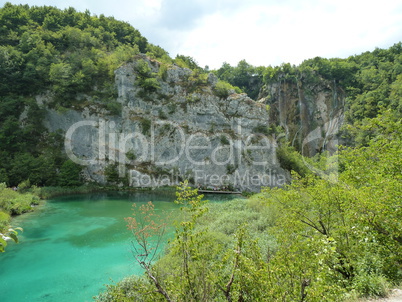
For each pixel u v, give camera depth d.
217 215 27.81
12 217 28.94
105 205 36.28
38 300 13.88
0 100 49.88
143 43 91.81
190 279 6.43
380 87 75.00
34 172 44.22
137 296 8.33
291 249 6.69
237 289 6.39
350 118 77.69
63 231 24.88
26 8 78.44
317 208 12.55
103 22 87.38
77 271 17.03
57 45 65.69
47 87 53.94
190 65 94.44
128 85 58.72
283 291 5.87
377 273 9.45
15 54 54.12
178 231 7.12
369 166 13.04
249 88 106.62
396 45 95.19
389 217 8.73
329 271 6.10
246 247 7.24
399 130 12.29
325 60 96.62
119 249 20.59
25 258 19.00
